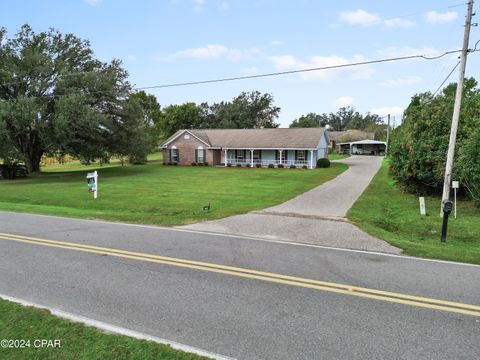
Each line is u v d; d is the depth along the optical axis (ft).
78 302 15.25
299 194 54.95
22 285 17.30
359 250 23.61
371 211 40.86
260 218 34.88
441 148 48.01
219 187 65.62
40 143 101.24
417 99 80.53
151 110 231.50
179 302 15.24
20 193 61.36
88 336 12.15
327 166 116.88
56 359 10.71
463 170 41.27
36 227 31.73
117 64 102.47
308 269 19.62
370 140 216.95
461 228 32.76
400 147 57.72
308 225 31.58
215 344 11.83
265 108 260.83
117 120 100.22
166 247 24.34
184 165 132.57
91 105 94.12
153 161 162.71
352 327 13.00
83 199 52.85
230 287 16.94
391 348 11.59
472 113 47.93
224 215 36.55
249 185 68.44
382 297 15.74
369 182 71.77
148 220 34.68
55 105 83.46
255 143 125.70
